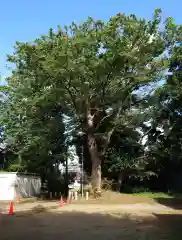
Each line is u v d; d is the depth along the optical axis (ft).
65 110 119.14
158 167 135.54
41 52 100.99
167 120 127.75
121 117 116.88
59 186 141.28
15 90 123.65
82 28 104.12
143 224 56.54
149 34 106.52
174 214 71.36
